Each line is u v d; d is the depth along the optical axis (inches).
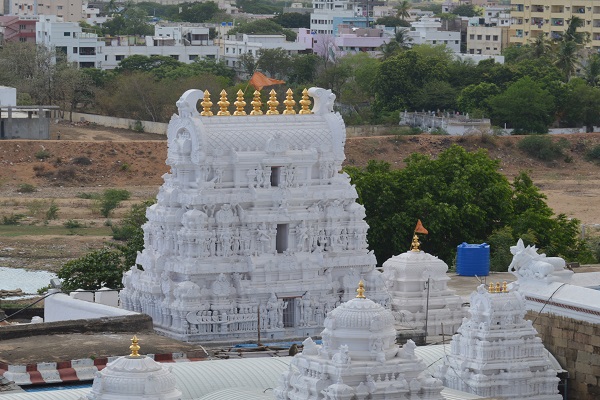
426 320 4837.6
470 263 5575.8
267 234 4699.8
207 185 4643.2
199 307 4591.5
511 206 6978.4
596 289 4690.0
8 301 6860.2
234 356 4360.2
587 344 4311.0
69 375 3988.7
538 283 4478.3
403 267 4943.4
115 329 4458.7
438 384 3221.0
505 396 3922.2
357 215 4862.2
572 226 7258.9
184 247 4643.2
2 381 3882.9
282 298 4694.9
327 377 3196.4
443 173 7003.0
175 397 3152.1
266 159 4694.9
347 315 3255.4
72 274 6309.1
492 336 3941.9
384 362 3206.2
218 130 4692.4
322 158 4810.5
